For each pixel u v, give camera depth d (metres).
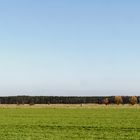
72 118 63.91
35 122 54.44
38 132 39.66
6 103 186.00
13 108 114.12
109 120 58.28
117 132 39.69
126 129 42.94
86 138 34.53
